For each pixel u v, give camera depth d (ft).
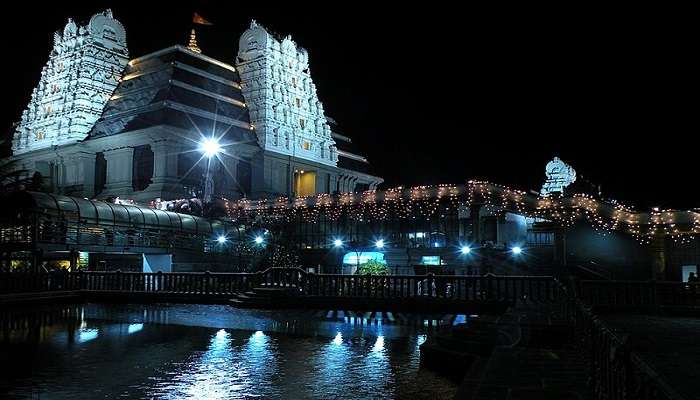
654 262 150.51
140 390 45.06
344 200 181.06
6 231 136.46
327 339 71.61
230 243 167.84
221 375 50.70
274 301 105.70
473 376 38.81
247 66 261.44
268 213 193.98
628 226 149.38
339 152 296.10
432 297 98.53
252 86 258.16
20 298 105.81
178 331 78.89
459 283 98.78
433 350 52.95
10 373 51.21
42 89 265.13
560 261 148.05
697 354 41.06
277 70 262.06
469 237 156.66
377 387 46.37
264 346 66.33
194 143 219.82
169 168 212.84
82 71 246.47
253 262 163.12
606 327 25.35
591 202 150.30
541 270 138.51
